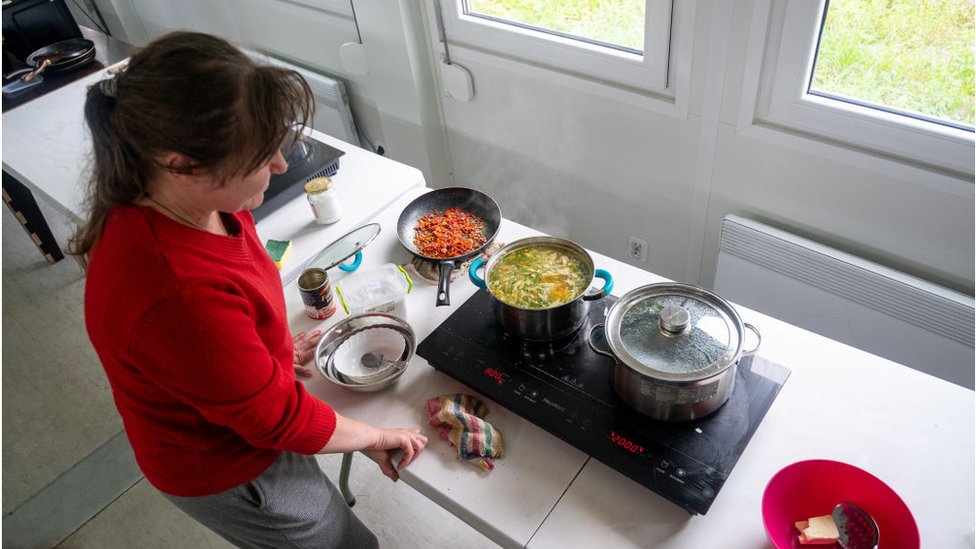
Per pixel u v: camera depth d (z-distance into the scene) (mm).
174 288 838
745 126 1794
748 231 1883
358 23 2447
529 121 2336
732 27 1646
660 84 1899
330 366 1321
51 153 2020
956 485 1022
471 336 1284
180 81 734
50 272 2963
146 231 851
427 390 1283
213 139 755
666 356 1031
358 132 3047
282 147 896
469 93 2404
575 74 2086
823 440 1101
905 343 1779
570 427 1099
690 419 1075
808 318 1943
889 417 1122
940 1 1415
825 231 1855
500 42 2191
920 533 973
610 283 1282
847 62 1603
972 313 1599
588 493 1086
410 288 1511
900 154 1602
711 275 2252
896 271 1717
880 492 954
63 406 2389
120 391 977
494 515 1072
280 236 1701
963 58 1456
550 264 1309
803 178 1791
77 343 2619
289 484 1175
